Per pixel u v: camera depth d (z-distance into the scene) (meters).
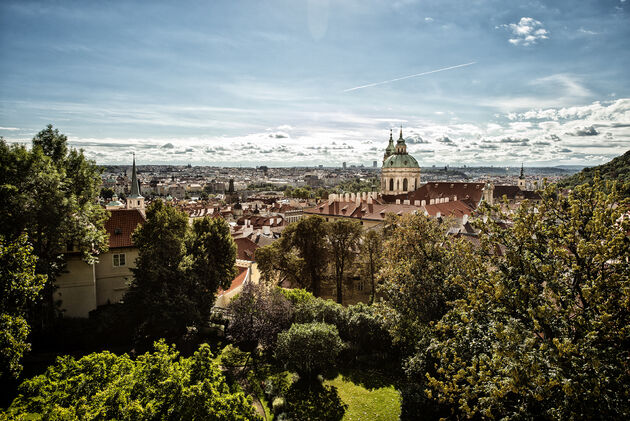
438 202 117.94
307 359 36.19
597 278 19.81
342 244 62.75
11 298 27.94
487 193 136.75
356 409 32.72
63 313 46.44
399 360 40.88
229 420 18.45
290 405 33.19
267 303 42.94
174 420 17.28
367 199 127.25
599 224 20.55
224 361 38.16
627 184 22.19
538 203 26.19
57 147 45.94
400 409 32.53
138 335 43.41
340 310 44.91
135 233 45.59
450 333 28.11
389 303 36.94
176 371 19.20
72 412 16.14
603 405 16.69
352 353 41.66
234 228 113.00
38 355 38.69
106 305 50.62
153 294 41.28
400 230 38.84
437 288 32.25
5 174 36.34
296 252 66.00
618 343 19.17
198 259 46.03
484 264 26.50
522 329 19.22
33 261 28.33
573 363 17.25
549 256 23.30
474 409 19.45
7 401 30.47
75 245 42.09
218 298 52.78
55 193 38.16
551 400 18.48
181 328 44.28
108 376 19.48
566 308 19.70
